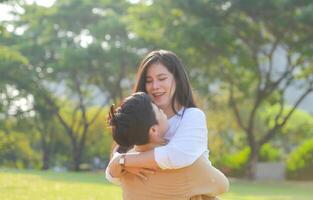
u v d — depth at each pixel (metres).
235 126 38.56
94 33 32.78
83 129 42.34
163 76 3.58
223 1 24.69
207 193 3.42
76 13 35.47
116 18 32.59
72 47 34.72
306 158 29.52
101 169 44.94
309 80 27.78
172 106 3.58
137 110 3.30
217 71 28.88
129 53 31.55
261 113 41.62
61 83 40.22
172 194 3.39
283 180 28.77
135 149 3.49
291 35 26.17
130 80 35.25
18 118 38.34
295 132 44.25
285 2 23.83
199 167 3.40
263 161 32.66
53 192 13.02
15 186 13.97
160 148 3.34
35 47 35.12
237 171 30.02
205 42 25.48
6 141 41.81
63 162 48.66
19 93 34.91
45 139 42.62
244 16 25.88
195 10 25.48
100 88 37.25
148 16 28.00
